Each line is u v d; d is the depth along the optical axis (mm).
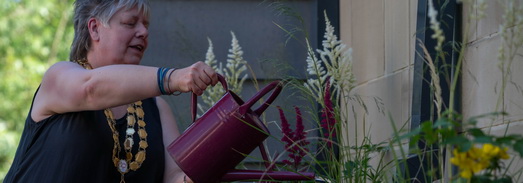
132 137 2084
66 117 2000
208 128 1881
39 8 8477
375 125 2713
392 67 2557
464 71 2135
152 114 2199
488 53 1995
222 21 3689
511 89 1896
